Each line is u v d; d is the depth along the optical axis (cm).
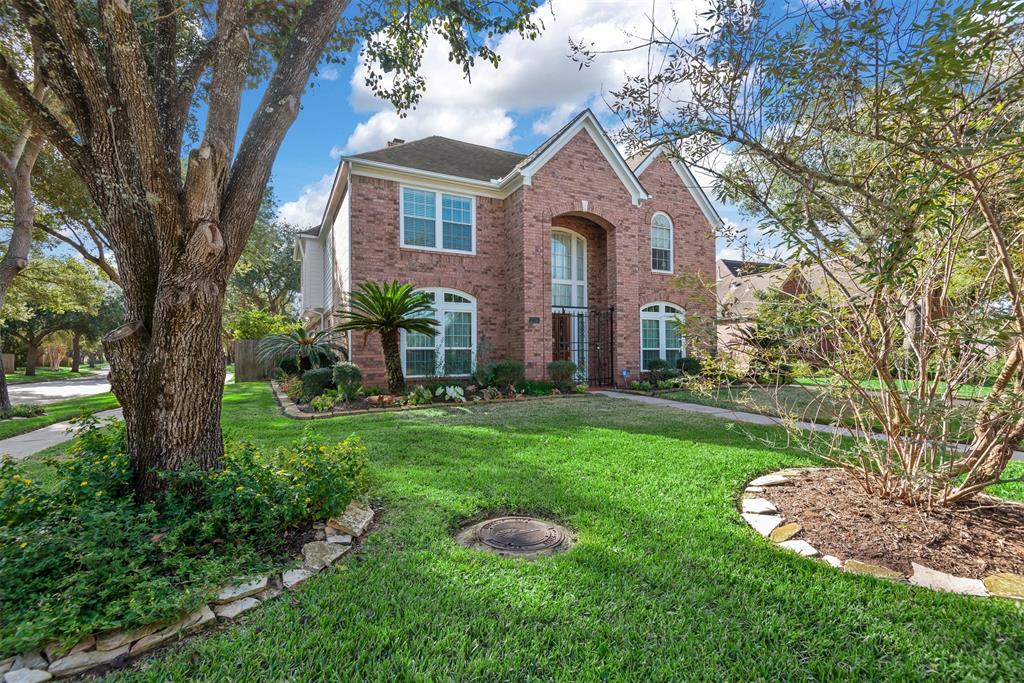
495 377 1205
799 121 290
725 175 336
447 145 1586
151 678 202
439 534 344
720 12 282
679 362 1515
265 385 1705
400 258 1246
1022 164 269
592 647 220
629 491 439
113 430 402
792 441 636
